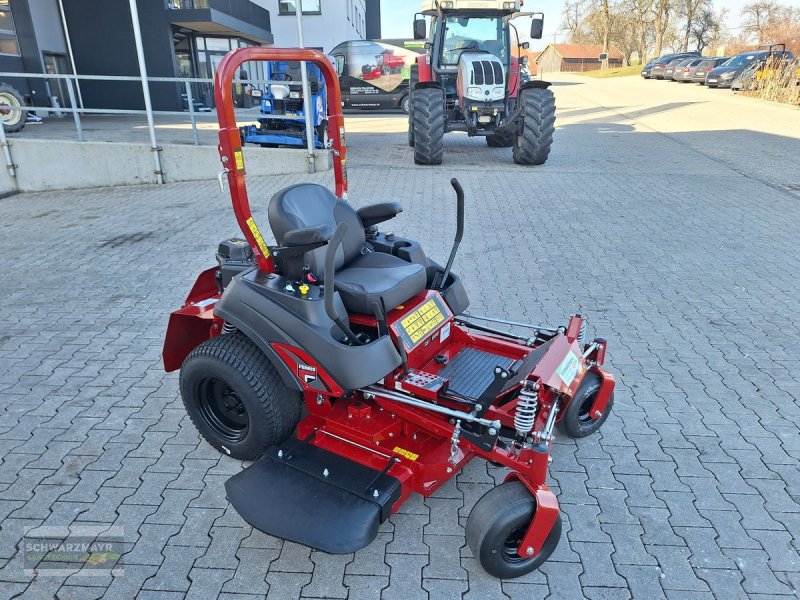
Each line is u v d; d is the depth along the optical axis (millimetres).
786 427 3793
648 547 2887
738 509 3131
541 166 11492
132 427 3781
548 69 79688
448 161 11938
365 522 2584
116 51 18609
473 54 11211
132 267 6516
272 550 2863
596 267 6430
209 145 10789
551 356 3061
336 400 3324
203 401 3455
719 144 13969
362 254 3727
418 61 12938
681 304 5551
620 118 19047
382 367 2973
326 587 2658
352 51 20844
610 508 3133
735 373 4402
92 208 9156
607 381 3559
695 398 4098
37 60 16781
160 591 2643
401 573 2734
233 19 20609
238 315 3156
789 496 3225
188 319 3645
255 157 10719
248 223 3100
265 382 3174
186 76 22234
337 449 3061
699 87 30609
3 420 3830
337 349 2898
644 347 4766
